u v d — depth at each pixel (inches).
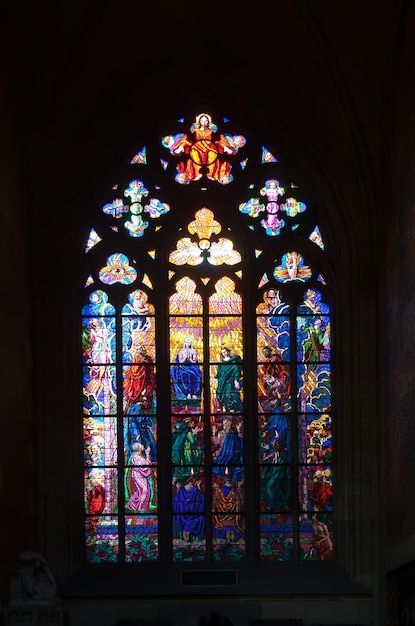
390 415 1219.2
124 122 1359.5
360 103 1282.0
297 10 1227.9
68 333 1323.8
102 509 1314.0
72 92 1285.7
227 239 1375.5
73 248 1344.7
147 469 1323.8
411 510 1103.6
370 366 1298.0
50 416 1288.1
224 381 1344.7
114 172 1374.3
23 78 1263.5
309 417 1336.1
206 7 1258.0
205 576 1272.1
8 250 1197.1
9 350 1182.3
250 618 1254.3
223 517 1316.4
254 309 1357.0
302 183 1374.3
